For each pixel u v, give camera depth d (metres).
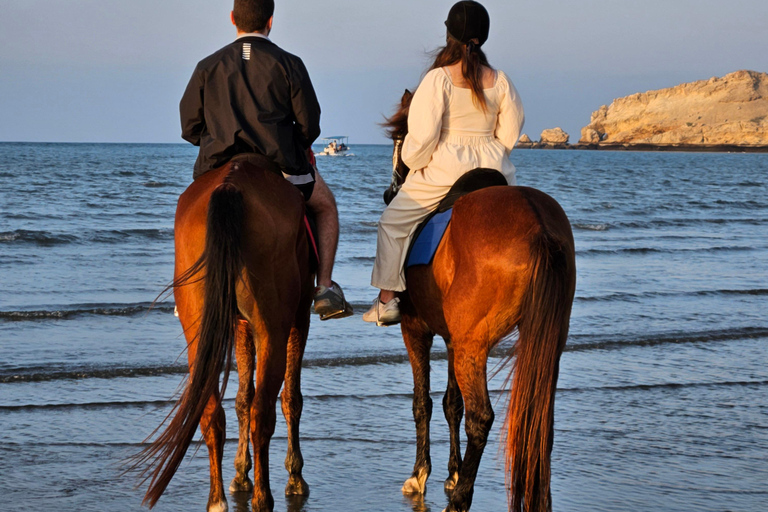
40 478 5.73
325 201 5.45
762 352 10.11
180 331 10.57
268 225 4.21
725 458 6.42
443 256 4.74
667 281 15.73
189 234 4.20
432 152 5.20
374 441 6.80
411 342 5.63
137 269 15.77
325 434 6.93
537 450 3.96
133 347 9.63
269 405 4.32
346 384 8.41
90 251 18.08
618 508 5.39
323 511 5.40
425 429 5.71
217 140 4.69
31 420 6.96
